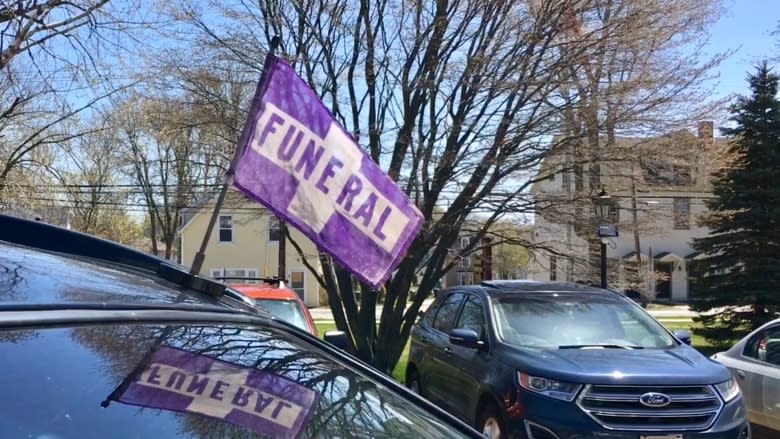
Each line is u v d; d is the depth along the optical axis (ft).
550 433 16.97
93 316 5.96
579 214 43.96
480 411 20.56
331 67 42.11
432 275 46.26
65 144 46.88
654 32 37.65
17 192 44.91
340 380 7.76
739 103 69.46
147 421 5.21
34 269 6.72
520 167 41.42
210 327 7.12
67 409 4.84
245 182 9.95
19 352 5.03
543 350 19.53
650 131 40.14
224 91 42.60
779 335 23.57
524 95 39.50
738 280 67.51
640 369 17.71
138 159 72.28
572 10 37.32
